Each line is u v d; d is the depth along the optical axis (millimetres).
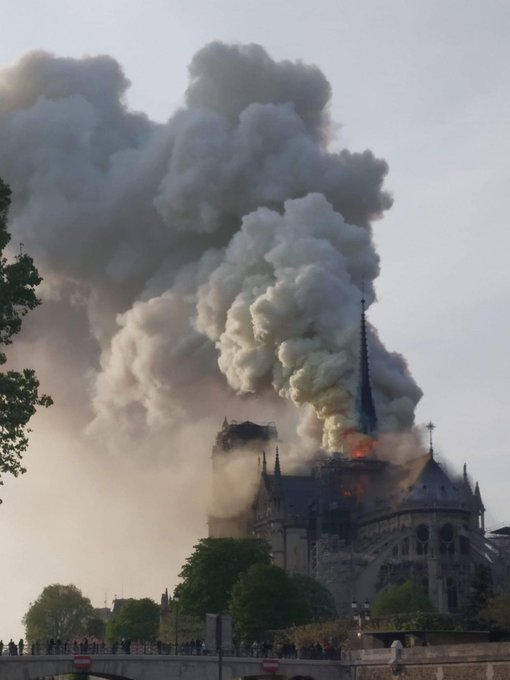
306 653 144875
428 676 118000
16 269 83500
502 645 108875
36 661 129875
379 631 140250
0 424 82375
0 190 85438
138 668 133875
